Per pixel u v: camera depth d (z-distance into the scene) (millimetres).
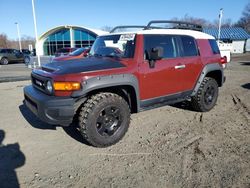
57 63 4406
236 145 4113
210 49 5863
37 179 3219
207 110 5926
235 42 48875
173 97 5047
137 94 4328
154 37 4645
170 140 4348
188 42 5340
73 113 3721
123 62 4207
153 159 3691
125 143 4246
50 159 3723
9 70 17328
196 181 3133
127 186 3053
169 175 3270
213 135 4543
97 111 3854
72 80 3641
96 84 3777
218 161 3602
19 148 4078
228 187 3008
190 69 5242
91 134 3871
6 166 3527
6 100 7266
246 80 11094
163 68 4664
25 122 5289
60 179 3219
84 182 3150
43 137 4508
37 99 3811
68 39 40562
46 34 41125
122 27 5207
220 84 6270
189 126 5012
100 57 4660
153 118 5508
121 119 4168
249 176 3223
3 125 5113
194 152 3885
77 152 3936
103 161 3654
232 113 5836
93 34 38219
